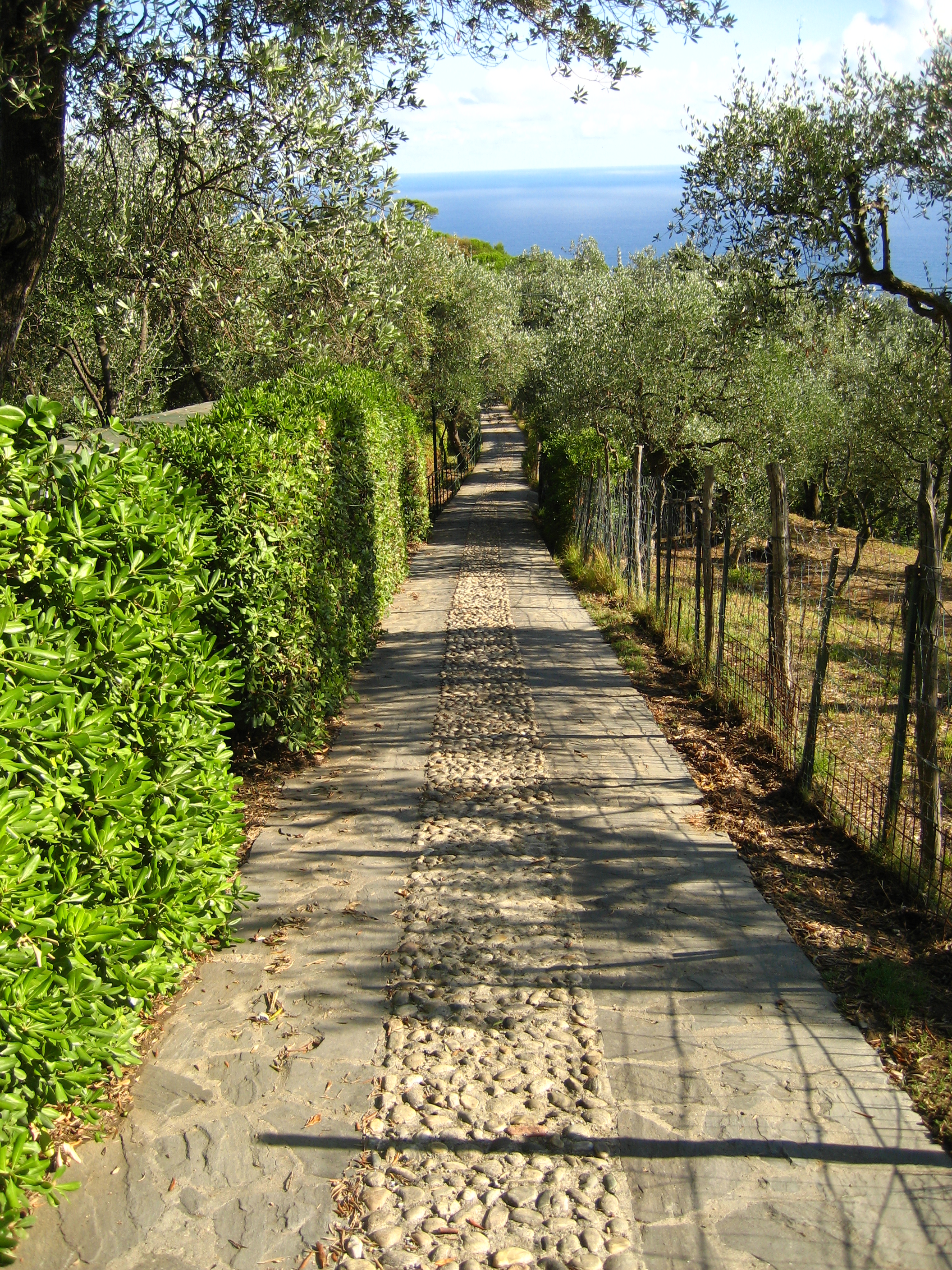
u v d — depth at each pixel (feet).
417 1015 11.62
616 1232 8.45
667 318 47.06
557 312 65.16
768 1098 10.06
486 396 97.55
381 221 24.64
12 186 17.21
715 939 13.19
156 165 24.85
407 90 24.86
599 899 14.34
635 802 17.99
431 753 20.93
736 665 23.93
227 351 27.22
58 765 9.21
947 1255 8.14
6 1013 7.67
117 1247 8.43
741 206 29.27
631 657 28.71
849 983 12.12
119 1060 9.62
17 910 7.89
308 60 22.16
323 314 24.94
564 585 42.45
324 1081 10.50
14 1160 7.63
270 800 18.48
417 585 43.34
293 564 19.93
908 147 25.77
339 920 13.87
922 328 41.50
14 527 9.18
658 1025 11.34
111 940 9.09
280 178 22.72
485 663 28.76
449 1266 8.14
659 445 50.06
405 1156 9.38
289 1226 8.62
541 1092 10.25
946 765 19.29
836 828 16.48
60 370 31.76
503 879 15.02
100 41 19.74
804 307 31.48
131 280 27.20
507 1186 8.99
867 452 45.55
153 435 18.60
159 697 11.50
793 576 49.85
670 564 30.58
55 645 9.65
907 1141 9.43
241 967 12.72
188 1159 9.42
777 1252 8.20
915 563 14.32
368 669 28.32
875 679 26.63
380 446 35.37
